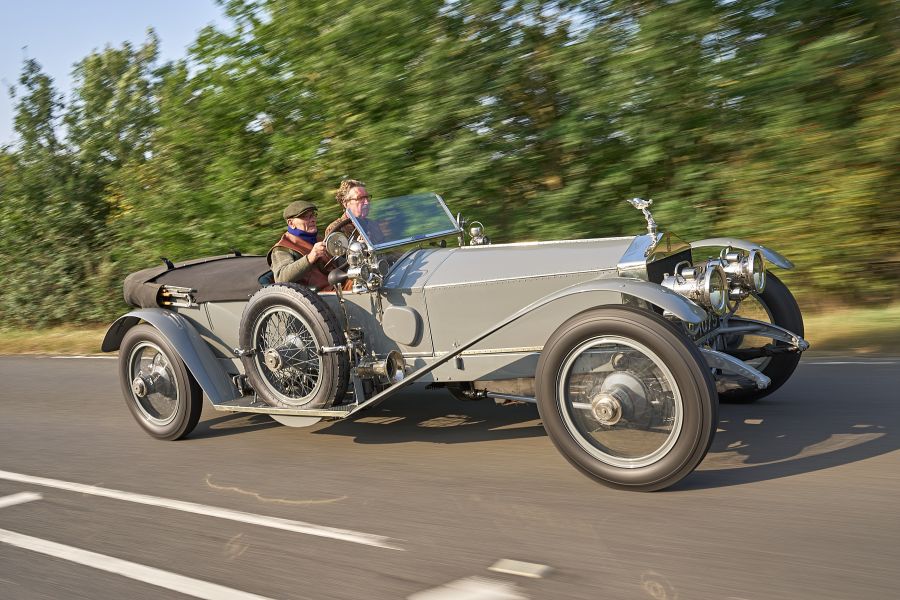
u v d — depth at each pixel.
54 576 3.24
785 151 8.37
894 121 8.01
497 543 3.27
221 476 4.52
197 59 11.44
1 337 15.44
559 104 9.32
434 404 5.86
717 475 3.89
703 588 2.75
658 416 3.65
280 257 5.19
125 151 16.20
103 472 4.81
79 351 11.80
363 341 4.83
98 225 15.56
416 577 3.00
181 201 11.71
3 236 16.11
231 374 5.56
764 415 4.87
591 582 2.86
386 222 4.99
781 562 2.90
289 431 5.48
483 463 4.38
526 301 4.34
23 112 16.55
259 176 11.07
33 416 6.89
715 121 8.58
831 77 8.27
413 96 9.45
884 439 4.26
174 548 3.46
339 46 9.73
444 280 4.55
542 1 9.03
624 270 4.10
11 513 4.09
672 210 8.55
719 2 8.34
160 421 5.52
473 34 9.30
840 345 6.89
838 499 3.46
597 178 9.02
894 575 2.74
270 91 10.87
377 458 4.64
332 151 9.98
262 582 3.05
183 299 5.60
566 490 3.83
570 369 3.81
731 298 4.62
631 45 8.50
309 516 3.75
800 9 8.23
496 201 9.31
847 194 8.09
